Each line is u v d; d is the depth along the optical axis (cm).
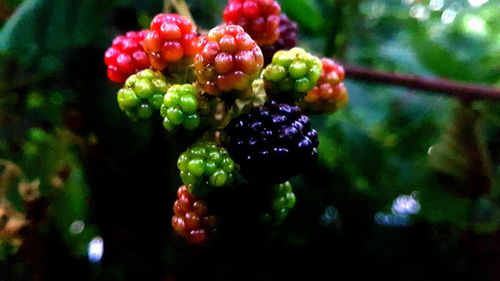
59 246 26
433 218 29
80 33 23
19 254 24
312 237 29
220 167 16
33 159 26
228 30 16
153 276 26
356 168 29
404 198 31
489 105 27
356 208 30
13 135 25
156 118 17
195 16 25
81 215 26
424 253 30
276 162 16
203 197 17
